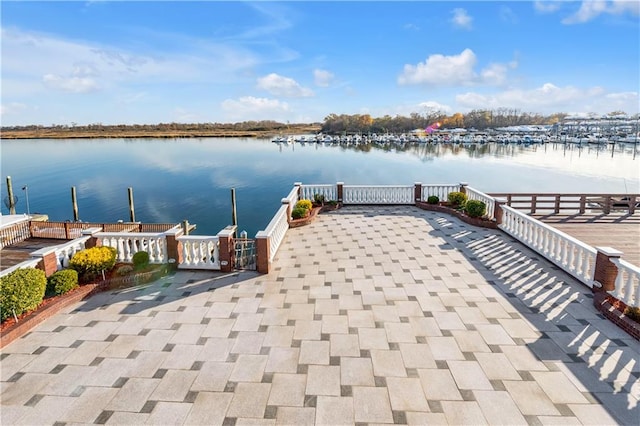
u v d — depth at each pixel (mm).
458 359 5152
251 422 4125
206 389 4648
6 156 63000
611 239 10500
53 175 43375
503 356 5191
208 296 7184
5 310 5906
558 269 8164
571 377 4742
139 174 44250
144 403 4418
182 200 31375
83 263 7547
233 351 5422
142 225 19391
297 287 7527
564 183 35406
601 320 6066
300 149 77312
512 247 9648
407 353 5305
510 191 31672
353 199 15086
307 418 4172
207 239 8297
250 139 115125
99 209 28594
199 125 150750
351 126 123250
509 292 7117
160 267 8211
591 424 4008
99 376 4902
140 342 5676
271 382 4758
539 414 4164
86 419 4180
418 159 57438
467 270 8219
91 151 72688
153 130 143750
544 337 5621
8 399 4488
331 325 6090
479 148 75188
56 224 17828
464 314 6344
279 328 6023
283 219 10711
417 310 6520
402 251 9539
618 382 4637
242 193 33906
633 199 13664
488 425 4027
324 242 10383
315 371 4961
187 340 5719
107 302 6988
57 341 5715
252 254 8844
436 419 4125
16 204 30172
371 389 4605
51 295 7051
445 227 11680
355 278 7918
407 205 14906
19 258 14906
